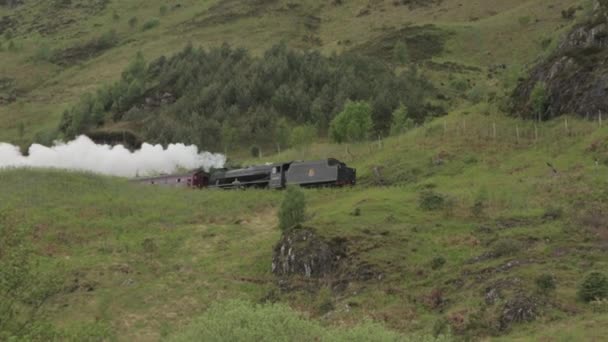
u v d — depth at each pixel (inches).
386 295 2074.3
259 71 6087.6
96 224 3088.1
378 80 5772.6
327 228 2474.2
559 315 1720.0
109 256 2736.2
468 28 7524.6
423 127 4092.0
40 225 3016.7
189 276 2509.8
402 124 4500.5
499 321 1763.0
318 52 6520.7
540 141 3361.2
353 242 2367.1
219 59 6614.2
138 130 5723.4
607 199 2529.5
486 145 3474.4
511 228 2404.0
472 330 1761.8
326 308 2092.8
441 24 7760.8
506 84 4441.4
